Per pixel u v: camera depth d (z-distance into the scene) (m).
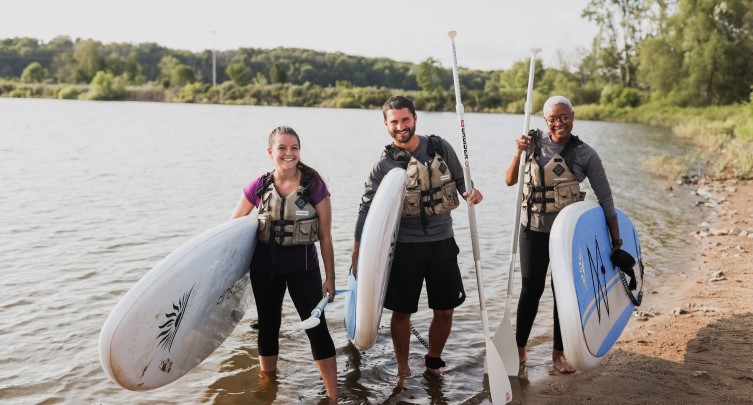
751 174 15.40
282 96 91.00
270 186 4.21
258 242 4.28
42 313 5.84
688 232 9.49
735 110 45.25
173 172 16.14
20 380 4.55
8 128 30.94
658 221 10.39
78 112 51.00
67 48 162.25
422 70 97.94
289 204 4.13
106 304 6.14
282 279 4.32
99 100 92.12
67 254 7.86
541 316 5.99
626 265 4.64
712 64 53.94
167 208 11.20
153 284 3.74
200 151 21.94
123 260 7.65
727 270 7.19
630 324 5.59
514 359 4.65
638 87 71.81
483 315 4.43
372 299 3.91
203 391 4.46
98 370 4.73
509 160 20.94
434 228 4.35
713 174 16.20
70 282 6.76
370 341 4.02
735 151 18.73
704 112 48.88
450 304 4.50
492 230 9.75
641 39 70.12
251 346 5.20
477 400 4.39
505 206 11.93
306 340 5.34
